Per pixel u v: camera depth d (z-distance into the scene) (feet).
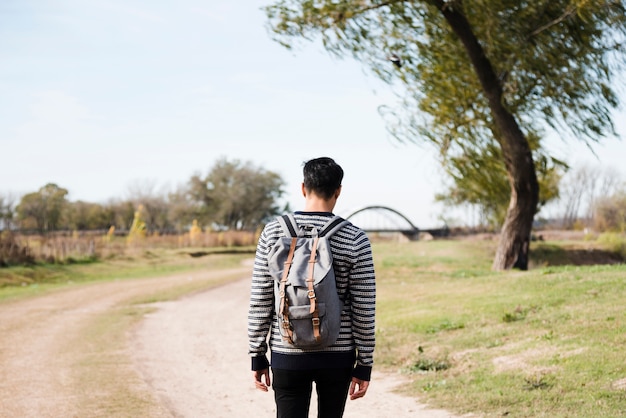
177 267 129.90
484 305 42.80
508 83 65.05
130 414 24.48
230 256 157.69
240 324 54.80
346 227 11.39
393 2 64.90
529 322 35.94
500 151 74.33
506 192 78.23
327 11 63.10
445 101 70.18
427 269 89.04
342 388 11.24
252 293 11.45
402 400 25.91
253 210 321.52
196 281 98.12
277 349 11.18
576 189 265.13
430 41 68.13
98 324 54.65
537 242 144.15
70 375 32.86
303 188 12.03
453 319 40.19
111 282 98.12
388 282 72.38
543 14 61.41
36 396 27.89
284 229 11.39
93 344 43.96
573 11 58.65
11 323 55.26
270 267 11.01
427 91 69.82
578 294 40.55
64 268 110.11
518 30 61.82
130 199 276.82
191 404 26.81
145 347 42.83
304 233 11.32
